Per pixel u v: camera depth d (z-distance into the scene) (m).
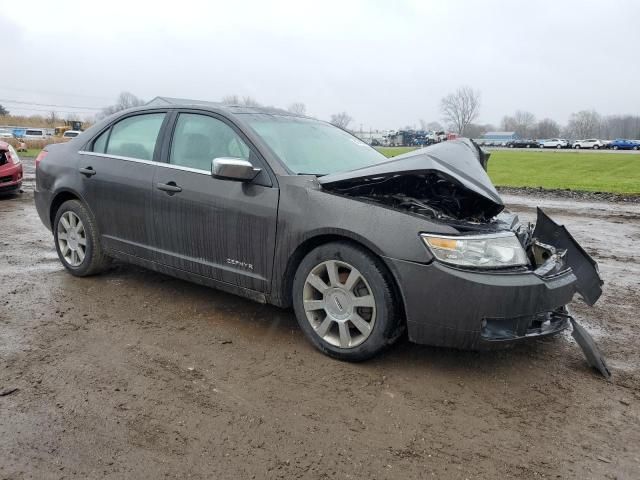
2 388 3.02
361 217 3.29
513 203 12.79
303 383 3.19
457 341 3.12
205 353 3.56
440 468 2.46
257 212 3.68
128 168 4.49
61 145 5.34
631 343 4.00
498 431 2.77
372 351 3.33
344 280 3.45
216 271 3.97
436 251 3.09
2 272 5.27
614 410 3.01
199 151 4.12
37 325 3.93
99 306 4.37
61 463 2.40
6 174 10.47
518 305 3.06
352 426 2.77
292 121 4.48
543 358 3.67
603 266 6.39
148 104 4.72
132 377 3.20
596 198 13.99
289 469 2.42
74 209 4.96
